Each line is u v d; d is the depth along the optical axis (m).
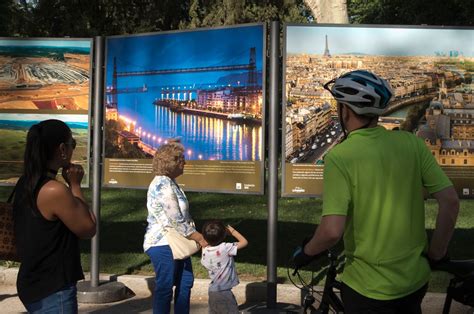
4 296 6.73
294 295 6.48
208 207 11.77
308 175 6.01
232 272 5.22
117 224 10.36
